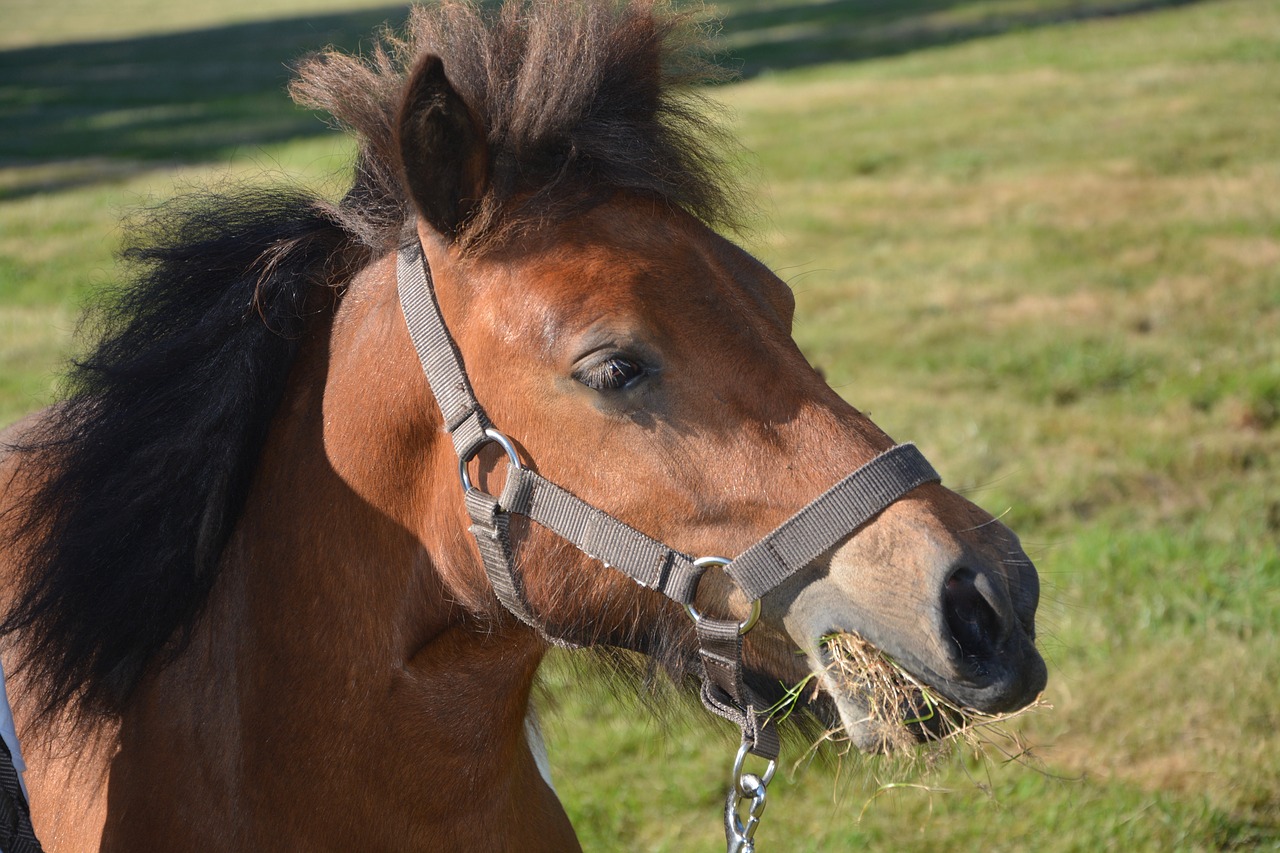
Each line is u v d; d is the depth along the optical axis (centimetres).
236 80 2489
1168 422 608
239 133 1798
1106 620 441
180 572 194
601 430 173
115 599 191
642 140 186
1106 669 414
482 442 179
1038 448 585
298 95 202
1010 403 644
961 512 173
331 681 193
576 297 173
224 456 195
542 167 183
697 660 184
